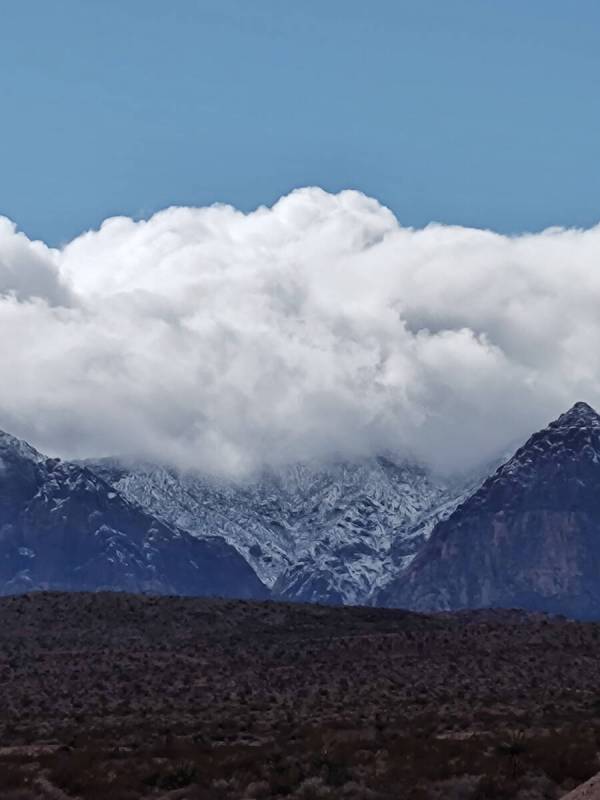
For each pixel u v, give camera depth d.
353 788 179.38
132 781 190.88
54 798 183.12
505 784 176.38
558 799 168.25
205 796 182.38
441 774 186.62
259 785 183.75
